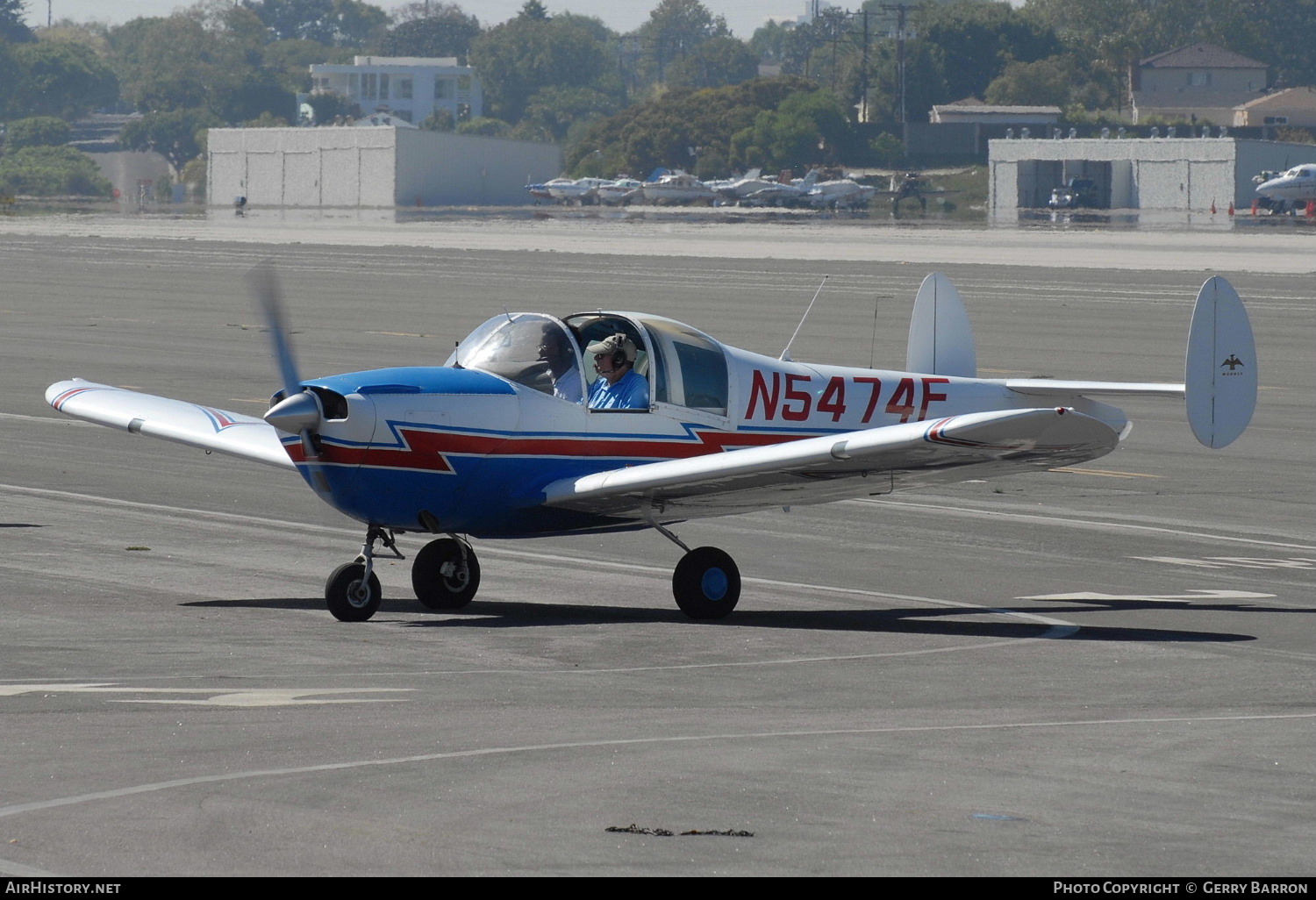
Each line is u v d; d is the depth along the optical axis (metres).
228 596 41.53
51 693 29.52
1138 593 44.31
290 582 43.81
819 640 36.69
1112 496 62.44
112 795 21.98
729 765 24.17
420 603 41.09
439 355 112.31
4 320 136.25
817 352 116.38
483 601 41.81
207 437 44.12
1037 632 38.22
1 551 47.50
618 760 24.44
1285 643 37.00
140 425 45.28
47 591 41.50
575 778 23.17
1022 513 58.47
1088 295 161.62
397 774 23.33
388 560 47.81
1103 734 27.00
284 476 64.44
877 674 32.84
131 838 19.89
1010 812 21.70
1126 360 111.62
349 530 52.78
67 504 56.97
